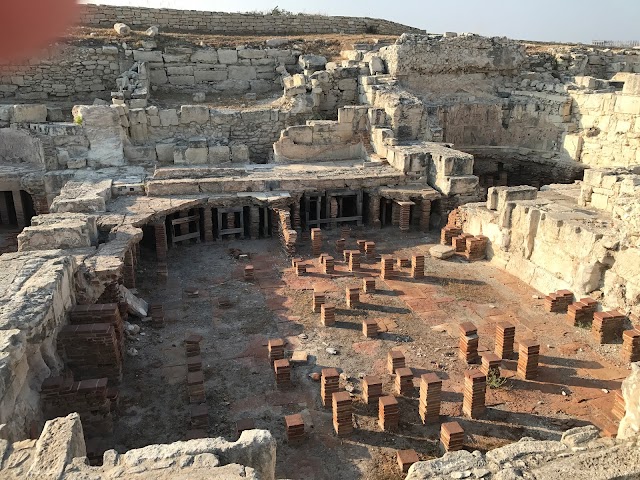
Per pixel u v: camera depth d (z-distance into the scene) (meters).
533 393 9.84
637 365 7.02
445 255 15.97
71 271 10.66
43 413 8.26
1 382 6.94
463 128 24.19
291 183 17.78
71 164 19.12
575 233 12.83
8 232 18.61
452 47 23.91
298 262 15.00
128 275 13.41
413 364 10.68
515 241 14.90
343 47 28.22
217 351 11.13
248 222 18.00
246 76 26.27
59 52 23.38
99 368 9.65
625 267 11.71
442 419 9.11
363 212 19.09
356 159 21.62
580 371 10.50
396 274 14.90
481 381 9.05
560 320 12.45
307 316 12.62
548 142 23.08
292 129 20.73
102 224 14.40
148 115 20.67
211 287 14.12
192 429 8.78
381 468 8.02
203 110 21.19
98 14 27.72
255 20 30.66
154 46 25.05
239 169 18.67
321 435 8.74
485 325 12.24
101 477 4.98
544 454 6.03
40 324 8.51
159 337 11.64
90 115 19.09
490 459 5.95
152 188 16.97
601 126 21.17
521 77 25.41
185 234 17.00
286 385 9.99
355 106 21.31
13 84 23.23
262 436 5.61
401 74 23.59
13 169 18.98
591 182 14.90
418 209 18.48
